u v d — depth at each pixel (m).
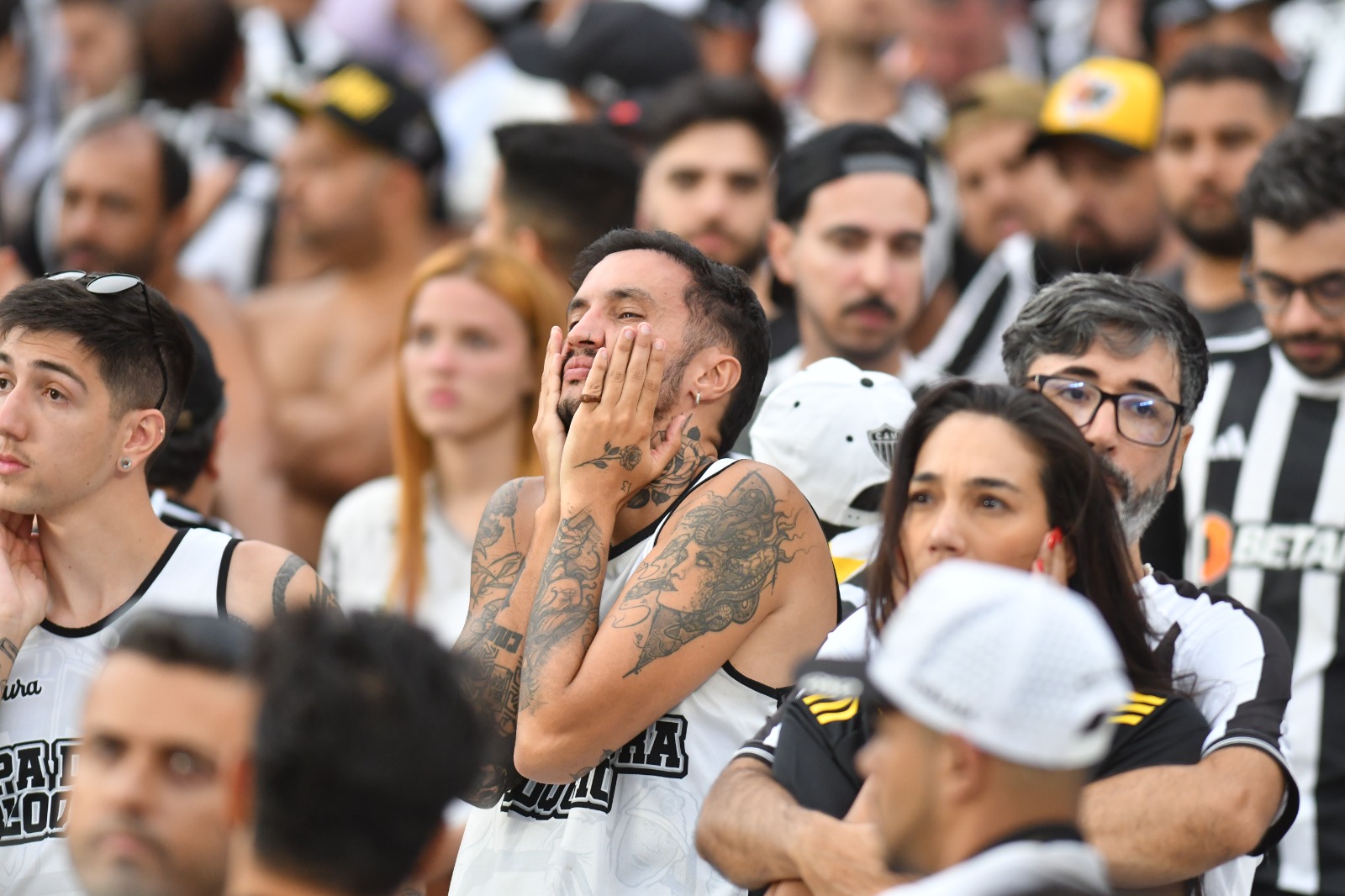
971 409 10.01
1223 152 18.44
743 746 10.49
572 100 25.12
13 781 11.06
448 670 7.42
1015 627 7.39
